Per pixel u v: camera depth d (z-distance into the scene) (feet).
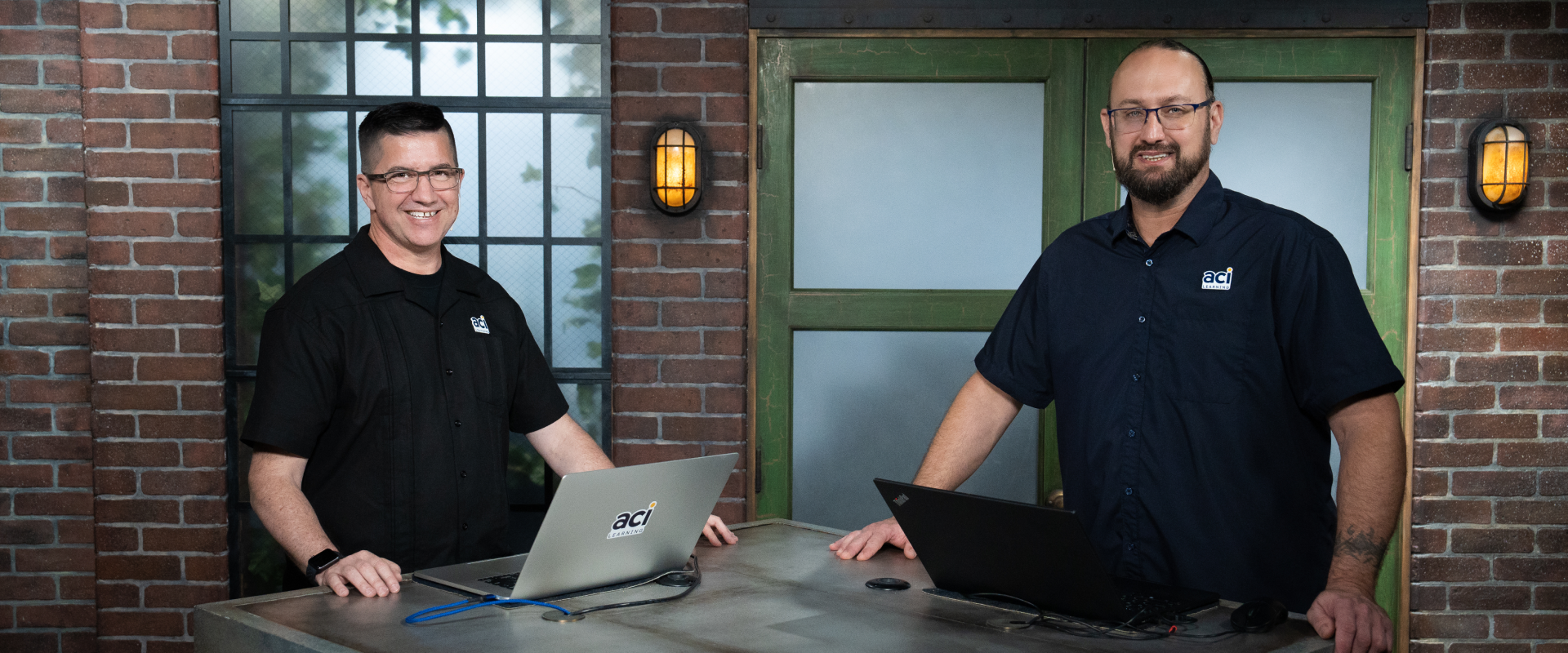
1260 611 4.50
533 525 11.05
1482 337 10.07
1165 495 5.86
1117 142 5.91
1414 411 10.21
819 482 10.81
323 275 6.42
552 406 7.32
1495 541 10.12
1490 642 10.19
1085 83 10.34
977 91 10.53
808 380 10.77
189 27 10.20
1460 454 10.12
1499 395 10.08
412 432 6.44
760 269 10.61
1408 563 10.24
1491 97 9.97
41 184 10.32
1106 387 6.07
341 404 6.36
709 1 10.24
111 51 10.16
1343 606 4.58
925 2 10.28
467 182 10.80
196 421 10.36
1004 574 4.83
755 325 10.62
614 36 10.25
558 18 10.69
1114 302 6.11
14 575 10.49
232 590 10.61
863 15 10.27
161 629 10.43
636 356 10.41
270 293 10.71
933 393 10.75
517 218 10.84
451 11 10.66
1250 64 10.20
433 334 6.59
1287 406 5.72
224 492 10.41
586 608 4.82
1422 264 10.11
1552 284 9.99
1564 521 10.09
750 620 4.67
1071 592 4.62
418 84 10.69
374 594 5.07
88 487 10.51
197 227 10.29
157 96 10.21
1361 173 10.32
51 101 10.25
